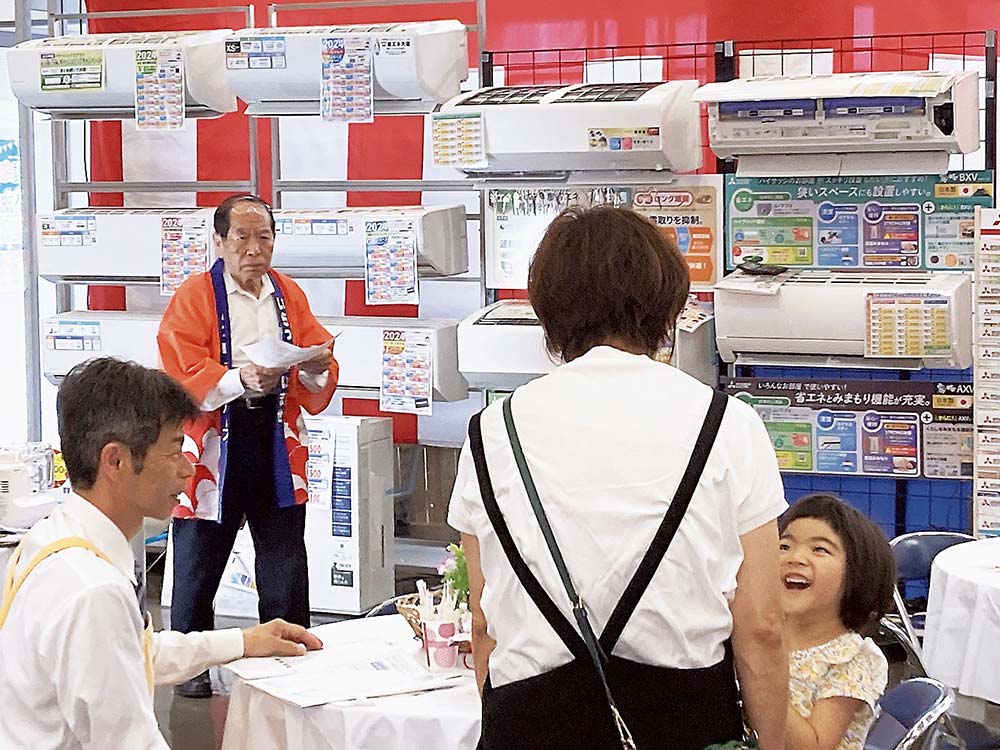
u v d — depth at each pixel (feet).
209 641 9.48
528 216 18.58
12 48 19.53
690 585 5.87
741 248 17.83
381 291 18.29
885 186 17.20
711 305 18.47
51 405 23.58
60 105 19.66
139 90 18.94
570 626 5.86
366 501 19.49
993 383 16.43
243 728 9.23
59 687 6.73
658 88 17.42
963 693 12.34
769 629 6.04
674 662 5.88
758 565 6.05
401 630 10.57
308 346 15.89
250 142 20.07
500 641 6.14
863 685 7.91
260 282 15.65
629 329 6.24
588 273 6.19
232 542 15.72
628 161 17.31
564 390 6.17
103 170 22.36
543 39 20.03
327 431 19.36
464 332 17.79
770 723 6.11
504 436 6.19
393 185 19.53
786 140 16.67
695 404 6.10
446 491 20.76
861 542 8.16
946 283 16.38
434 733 8.54
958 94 16.10
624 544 5.85
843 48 18.78
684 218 17.98
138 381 7.14
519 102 17.46
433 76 17.99
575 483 5.97
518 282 18.76
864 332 16.31
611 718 5.86
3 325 23.53
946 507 17.29
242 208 15.29
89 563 6.91
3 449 13.48
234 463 15.39
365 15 20.88
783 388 17.31
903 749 8.81
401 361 18.38
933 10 18.48
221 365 15.11
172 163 21.99
